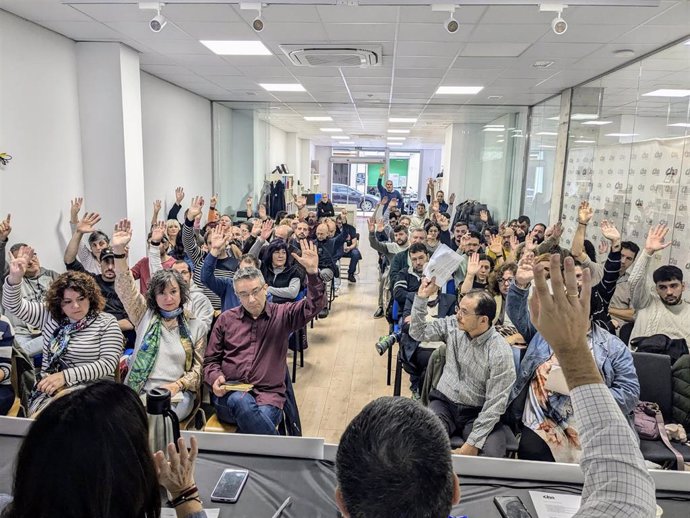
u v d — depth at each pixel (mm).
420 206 9141
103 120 4840
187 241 5059
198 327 2760
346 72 5906
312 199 13125
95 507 835
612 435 753
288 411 2617
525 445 2291
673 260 4242
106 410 887
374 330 5457
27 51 4082
